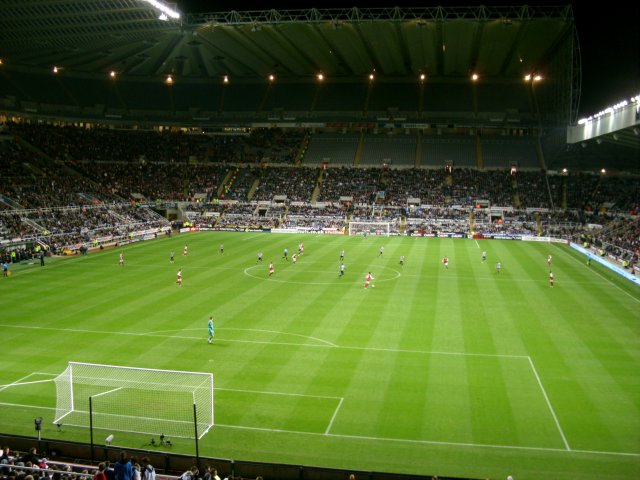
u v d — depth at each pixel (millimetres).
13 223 70500
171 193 101688
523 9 74625
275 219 95375
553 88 93750
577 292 47875
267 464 19203
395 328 37094
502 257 66938
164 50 100250
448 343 34094
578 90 79688
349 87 115938
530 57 95688
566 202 92375
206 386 27859
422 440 22719
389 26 81438
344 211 96062
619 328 37094
